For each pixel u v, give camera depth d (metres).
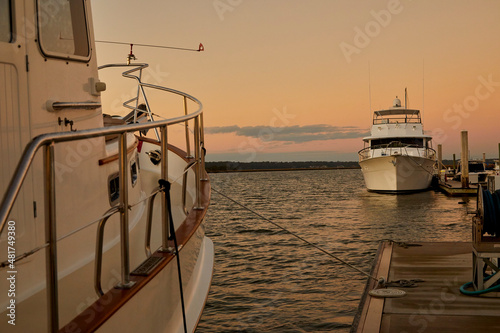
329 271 11.41
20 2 2.69
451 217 21.80
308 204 32.44
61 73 3.05
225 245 15.67
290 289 9.90
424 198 31.53
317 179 100.94
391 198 32.62
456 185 34.97
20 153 2.65
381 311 5.83
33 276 2.64
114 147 3.84
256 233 18.28
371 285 6.98
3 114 2.55
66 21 3.15
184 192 4.32
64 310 2.80
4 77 2.57
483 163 40.75
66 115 3.05
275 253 14.01
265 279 10.81
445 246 9.53
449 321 5.41
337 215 24.66
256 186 68.75
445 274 7.43
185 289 3.76
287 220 22.91
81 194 3.09
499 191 6.39
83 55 3.35
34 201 2.67
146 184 6.08
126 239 2.66
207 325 7.93
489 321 5.35
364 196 36.72
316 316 8.16
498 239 6.25
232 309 8.72
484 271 7.04
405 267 7.98
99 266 2.56
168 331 3.27
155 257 3.19
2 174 2.52
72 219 2.97
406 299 6.27
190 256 3.97
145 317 2.87
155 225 5.00
